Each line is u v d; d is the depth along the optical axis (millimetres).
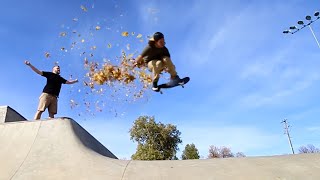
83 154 4617
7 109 7121
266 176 3652
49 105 6586
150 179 3834
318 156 4152
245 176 3695
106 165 4305
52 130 5223
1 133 5387
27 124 5469
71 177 4094
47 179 4133
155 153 25344
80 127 5734
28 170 4406
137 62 4172
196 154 34000
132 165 4297
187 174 3883
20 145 5027
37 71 6445
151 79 4434
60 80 6719
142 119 26812
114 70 4551
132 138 26781
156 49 3896
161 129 26453
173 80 3959
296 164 3914
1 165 4613
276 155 4445
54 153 4715
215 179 3699
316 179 3479
